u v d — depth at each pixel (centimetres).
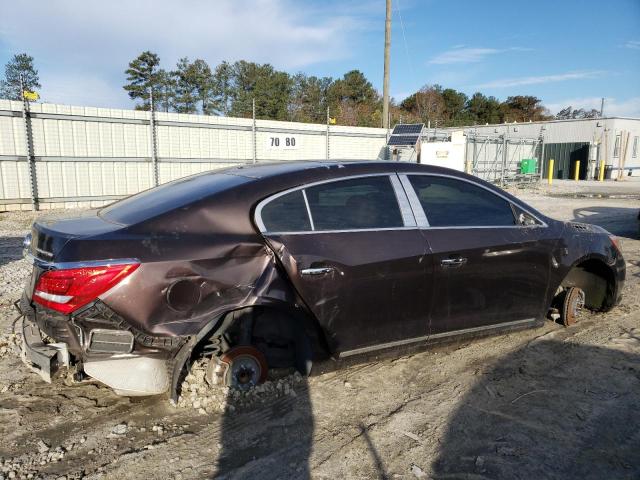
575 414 337
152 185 1550
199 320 300
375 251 352
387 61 2427
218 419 323
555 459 289
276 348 365
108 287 281
